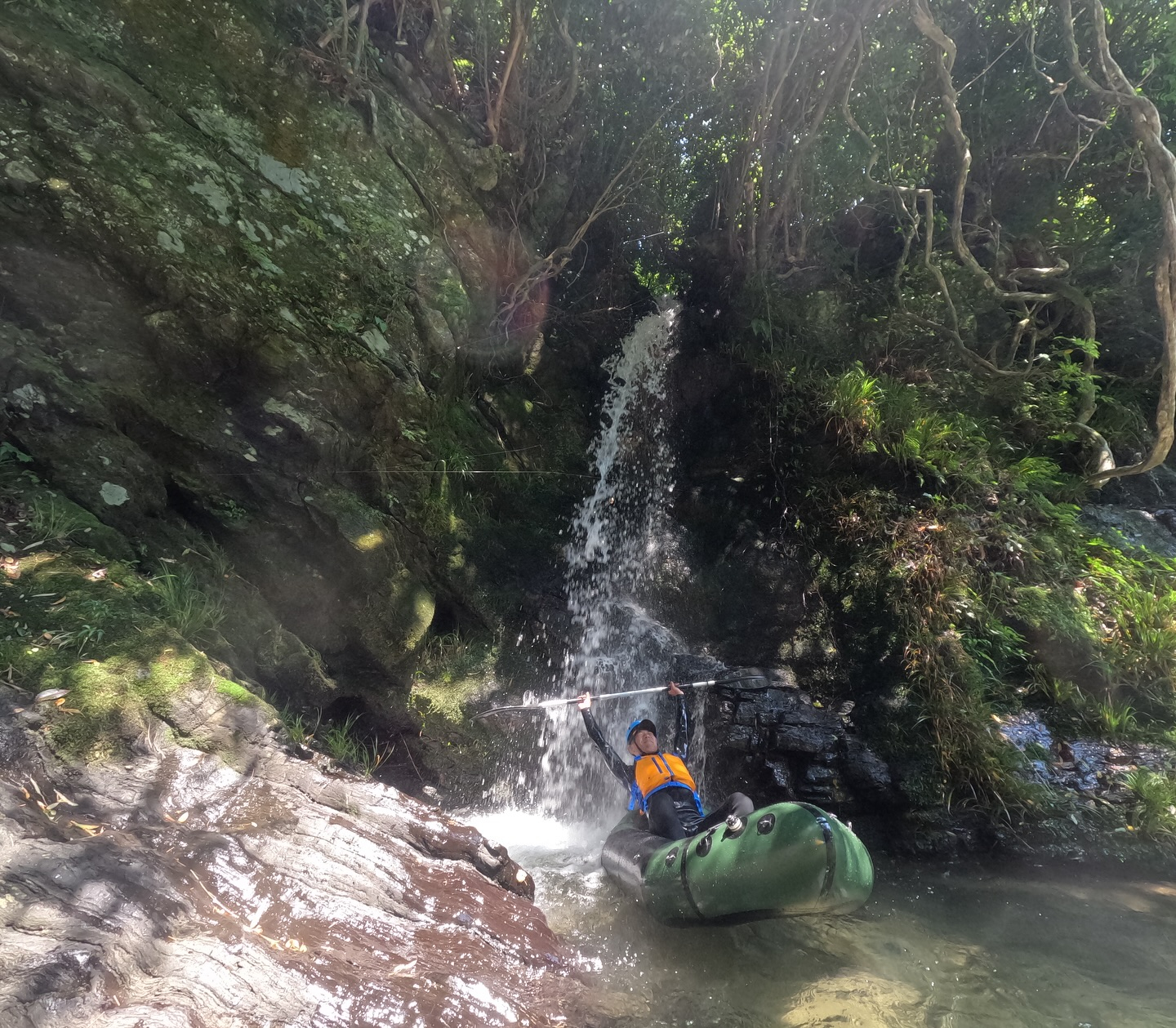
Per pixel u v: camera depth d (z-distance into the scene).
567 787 4.75
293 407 4.25
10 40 3.71
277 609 4.13
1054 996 2.76
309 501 4.20
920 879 3.83
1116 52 6.12
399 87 5.39
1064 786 4.33
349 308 4.66
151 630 3.08
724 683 5.01
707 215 7.59
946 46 5.01
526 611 5.18
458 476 5.42
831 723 4.78
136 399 3.86
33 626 2.89
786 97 6.16
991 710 4.62
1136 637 5.02
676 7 5.89
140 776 2.60
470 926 2.61
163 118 4.20
